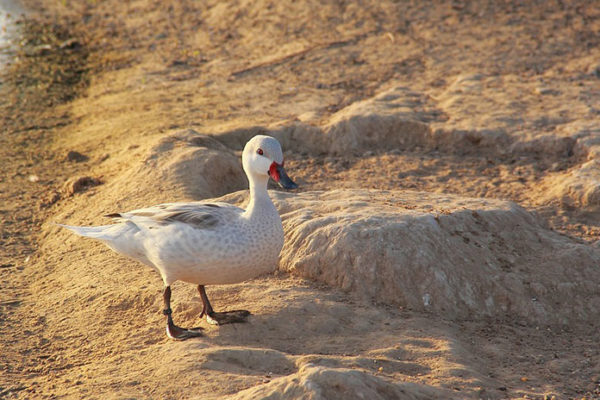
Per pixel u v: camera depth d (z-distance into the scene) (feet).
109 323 30.25
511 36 77.30
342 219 33.78
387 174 50.26
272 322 28.48
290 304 29.71
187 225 26.58
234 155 51.42
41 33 94.79
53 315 31.65
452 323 29.91
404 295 30.94
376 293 31.22
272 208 27.81
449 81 66.74
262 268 27.71
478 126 54.44
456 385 24.02
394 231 32.45
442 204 37.17
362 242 32.17
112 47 87.61
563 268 33.35
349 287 31.42
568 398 24.52
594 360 27.68
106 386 24.06
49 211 44.55
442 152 53.67
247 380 23.41
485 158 52.39
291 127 55.93
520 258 34.12
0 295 33.96
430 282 31.19
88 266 36.06
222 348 25.66
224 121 58.95
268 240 27.25
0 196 46.96
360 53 76.07
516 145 52.42
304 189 47.98
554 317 31.09
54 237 40.57
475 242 33.94
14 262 38.04
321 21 85.51
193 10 96.94
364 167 51.70
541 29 78.74
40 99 69.21
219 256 26.37
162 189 43.37
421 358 26.02
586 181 45.27
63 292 33.78
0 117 63.93
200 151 47.34
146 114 62.08
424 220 33.47
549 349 28.63
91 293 32.99
